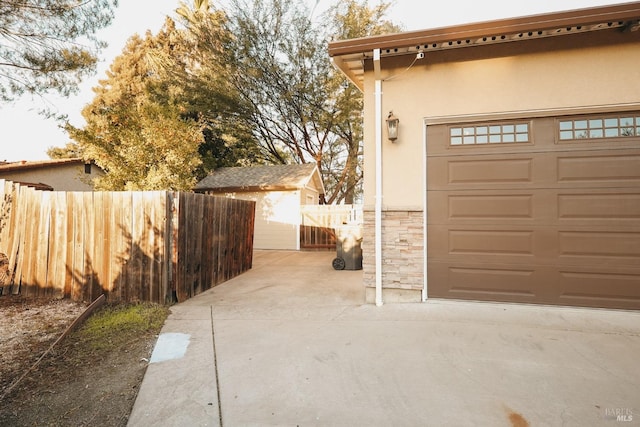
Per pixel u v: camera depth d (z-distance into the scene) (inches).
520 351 126.3
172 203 205.2
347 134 708.0
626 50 160.4
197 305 199.3
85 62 261.4
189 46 612.7
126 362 124.8
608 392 98.8
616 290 163.0
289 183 543.5
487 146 180.4
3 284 218.4
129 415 92.3
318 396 99.7
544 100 168.7
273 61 576.1
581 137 169.0
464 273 183.0
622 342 132.3
